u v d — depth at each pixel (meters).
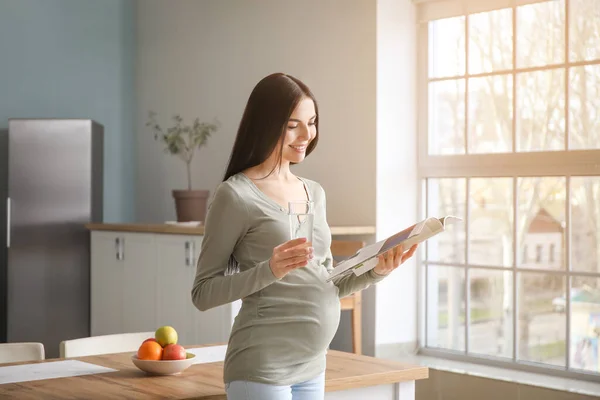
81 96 6.32
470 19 4.59
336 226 4.73
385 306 4.68
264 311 2.01
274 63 5.28
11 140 5.49
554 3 4.23
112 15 6.45
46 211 5.54
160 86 6.25
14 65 6.07
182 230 4.72
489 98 4.52
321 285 2.05
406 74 4.77
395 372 2.42
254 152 2.08
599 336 4.04
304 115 2.08
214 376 2.41
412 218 4.79
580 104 4.13
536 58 4.32
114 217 6.44
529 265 4.34
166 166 6.21
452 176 4.66
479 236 4.56
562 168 4.18
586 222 4.10
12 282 5.50
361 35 4.71
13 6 6.06
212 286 2.01
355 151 4.74
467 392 4.23
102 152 6.05
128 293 5.22
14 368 2.54
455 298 4.67
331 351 2.79
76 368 2.53
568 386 3.91
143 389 2.23
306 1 5.05
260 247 2.04
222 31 5.69
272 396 1.98
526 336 4.35
